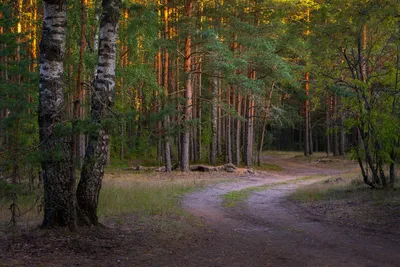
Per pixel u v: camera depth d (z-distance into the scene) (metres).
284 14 26.41
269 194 18.59
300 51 29.02
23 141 8.34
